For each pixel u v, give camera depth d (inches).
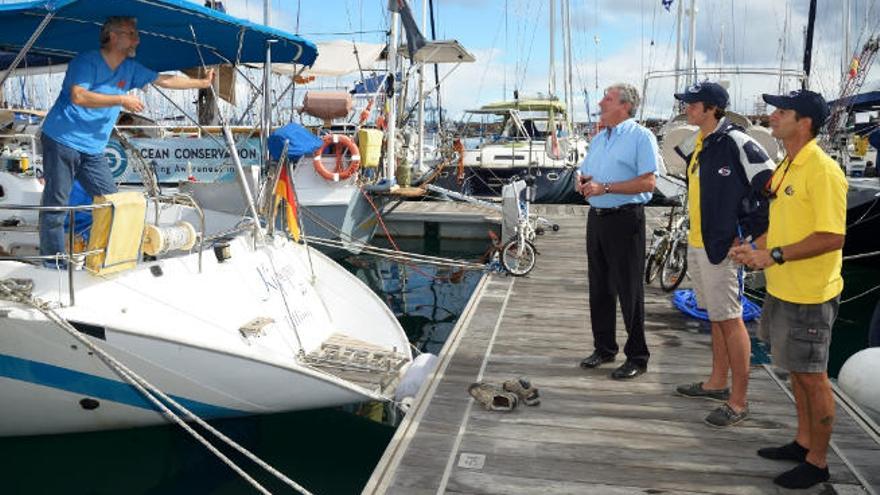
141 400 172.2
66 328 151.6
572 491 121.3
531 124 762.8
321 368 207.9
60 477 178.7
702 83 139.0
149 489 173.0
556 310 247.6
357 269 465.4
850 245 439.2
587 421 149.3
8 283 156.8
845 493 118.3
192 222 265.6
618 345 203.8
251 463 185.5
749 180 130.6
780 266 114.2
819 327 112.3
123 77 177.0
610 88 159.6
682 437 141.0
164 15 187.9
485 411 154.8
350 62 494.0
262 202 246.8
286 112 431.5
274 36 217.9
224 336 187.8
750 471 126.5
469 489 122.3
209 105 427.5
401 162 520.4
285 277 229.9
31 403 168.2
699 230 145.0
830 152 507.5
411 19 463.8
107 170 181.6
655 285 286.5
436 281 436.8
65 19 185.6
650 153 153.3
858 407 156.7
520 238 310.0
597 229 164.7
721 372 159.0
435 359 204.1
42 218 169.3
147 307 173.3
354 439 200.5
